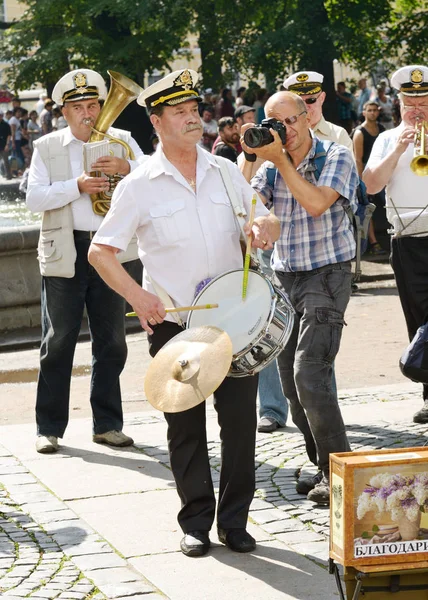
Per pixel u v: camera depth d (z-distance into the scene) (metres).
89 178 7.10
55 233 7.25
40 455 7.22
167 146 5.30
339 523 4.11
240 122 12.88
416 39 27.53
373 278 14.88
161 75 29.78
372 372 9.85
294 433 7.60
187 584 4.96
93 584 4.98
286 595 4.81
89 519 5.91
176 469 5.42
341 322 5.91
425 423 7.70
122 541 5.55
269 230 5.27
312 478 6.17
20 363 10.92
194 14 26.78
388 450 4.20
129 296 5.19
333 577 4.99
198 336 4.94
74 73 7.23
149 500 6.21
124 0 25.83
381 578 4.11
